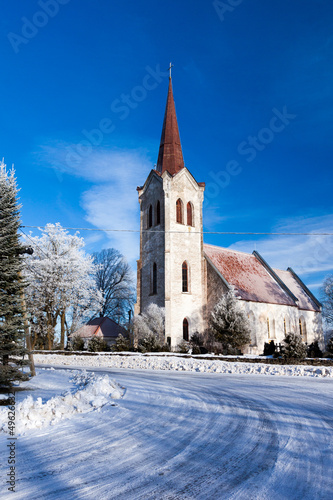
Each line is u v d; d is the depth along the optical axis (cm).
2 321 1877
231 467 748
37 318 5122
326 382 2027
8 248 1920
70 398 1378
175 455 827
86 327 6122
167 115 5209
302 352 3009
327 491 632
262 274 5584
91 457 823
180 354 3606
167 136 5106
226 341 3762
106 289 7288
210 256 4994
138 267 5053
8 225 1931
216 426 1060
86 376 2122
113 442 935
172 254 4588
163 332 4341
